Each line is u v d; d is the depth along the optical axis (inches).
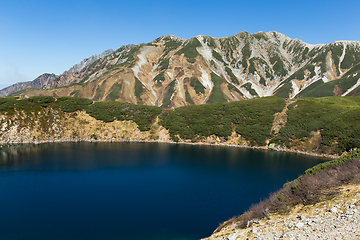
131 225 1370.6
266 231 700.7
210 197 1811.0
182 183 2145.7
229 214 1520.7
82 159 3014.3
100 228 1332.4
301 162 3016.7
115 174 2397.9
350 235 491.8
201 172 2518.5
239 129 4434.1
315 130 3823.8
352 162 927.0
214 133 4530.0
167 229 1326.3
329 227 576.1
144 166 2738.7
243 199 1777.8
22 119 4365.2
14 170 2465.6
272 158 3240.7
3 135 4082.2
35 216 1473.9
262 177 2347.4
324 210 690.8
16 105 4517.7
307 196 826.8
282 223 719.1
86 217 1467.8
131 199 1761.8
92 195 1831.9
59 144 4092.0
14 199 1731.1
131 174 2413.9
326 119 3905.0
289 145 3821.4
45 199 1739.7
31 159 2957.7
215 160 3090.6
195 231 1306.6
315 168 1067.9
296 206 816.9
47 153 3329.2
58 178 2231.8
